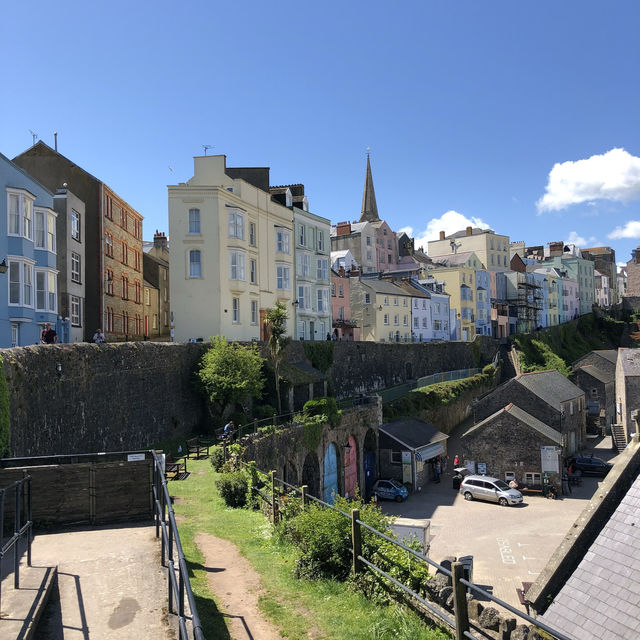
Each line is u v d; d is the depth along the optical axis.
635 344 99.00
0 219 24.94
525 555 27.91
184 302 40.94
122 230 43.16
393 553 9.50
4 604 7.24
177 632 6.96
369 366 53.03
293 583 10.27
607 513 16.81
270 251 48.25
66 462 11.36
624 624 11.80
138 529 10.52
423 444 43.50
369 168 117.12
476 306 87.06
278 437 29.12
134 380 25.88
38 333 27.98
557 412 45.88
